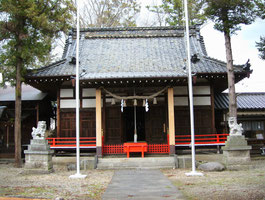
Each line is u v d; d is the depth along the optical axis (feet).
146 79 50.83
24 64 53.26
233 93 51.39
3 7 47.93
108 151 54.60
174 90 59.36
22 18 51.39
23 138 66.85
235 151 44.29
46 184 33.99
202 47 69.87
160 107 58.44
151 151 54.39
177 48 69.87
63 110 59.21
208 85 59.52
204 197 25.61
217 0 47.62
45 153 43.65
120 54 67.21
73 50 69.26
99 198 26.55
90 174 43.04
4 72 51.47
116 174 42.70
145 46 70.95
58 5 54.24
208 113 58.80
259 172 39.93
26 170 43.62
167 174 42.04
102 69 59.62
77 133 41.09
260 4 45.52
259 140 62.18
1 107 65.92
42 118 72.49
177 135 58.18
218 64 58.59
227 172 41.75
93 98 59.41
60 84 59.31
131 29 75.61
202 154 55.88
